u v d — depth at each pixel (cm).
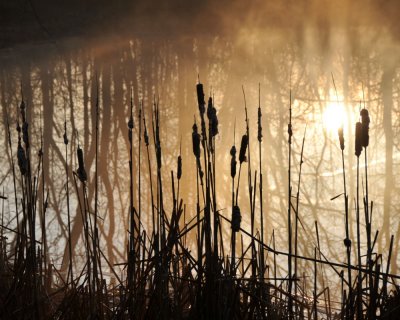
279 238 859
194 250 750
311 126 1173
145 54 1221
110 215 923
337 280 716
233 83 1211
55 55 1269
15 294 408
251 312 372
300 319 414
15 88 1290
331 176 1030
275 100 1207
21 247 418
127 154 1074
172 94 1185
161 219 363
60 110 1256
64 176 1048
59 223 902
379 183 997
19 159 349
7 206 909
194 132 331
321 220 906
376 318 357
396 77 1213
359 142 338
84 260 786
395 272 722
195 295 373
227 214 907
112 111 1156
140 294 379
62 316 405
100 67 1210
